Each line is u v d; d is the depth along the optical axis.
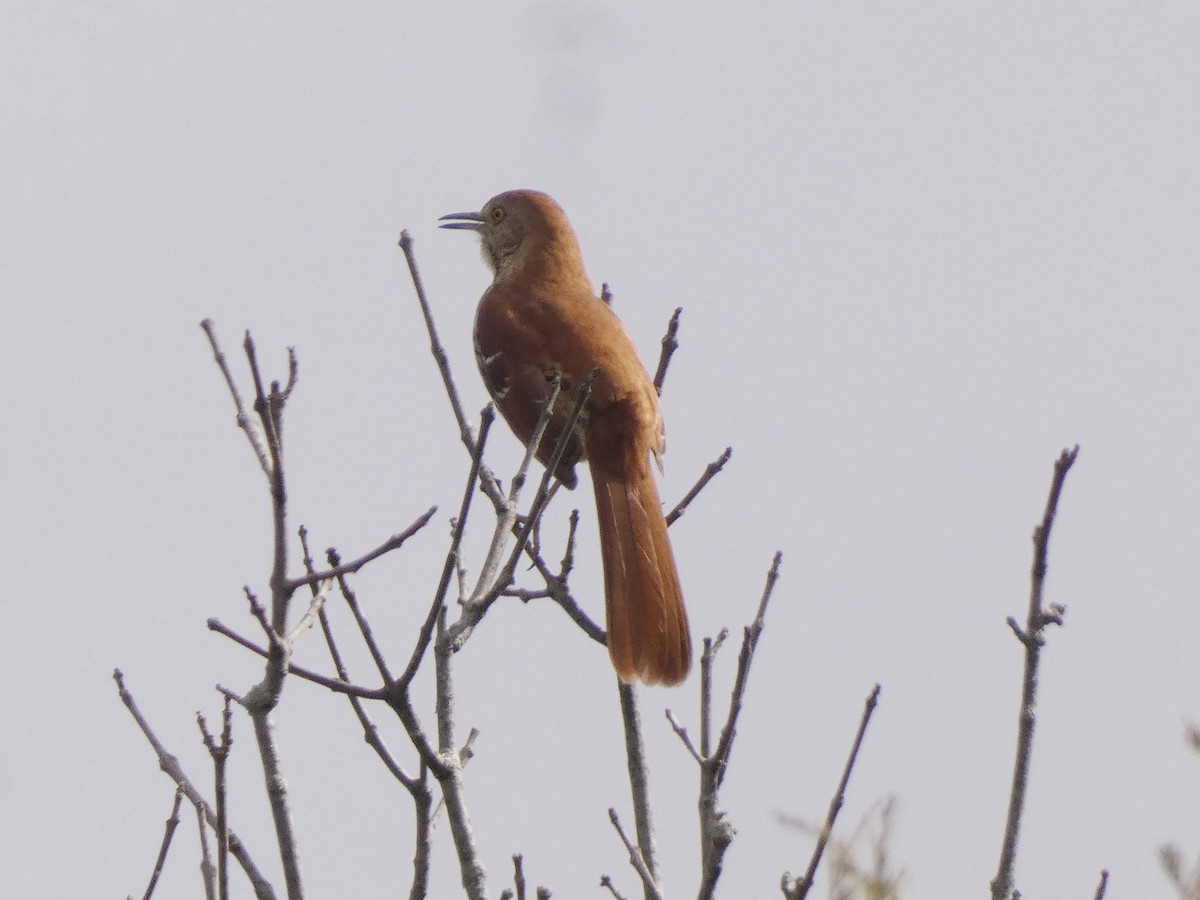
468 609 9.37
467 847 8.80
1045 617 7.89
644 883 8.61
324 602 8.61
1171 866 7.35
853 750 7.46
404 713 8.57
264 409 8.34
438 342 10.46
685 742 8.32
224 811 8.23
